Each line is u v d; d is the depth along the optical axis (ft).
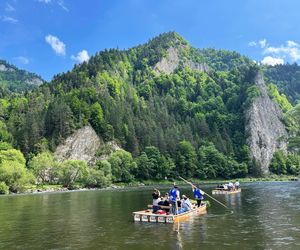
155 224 106.73
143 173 531.09
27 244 81.51
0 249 76.84
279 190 261.85
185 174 570.87
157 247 75.05
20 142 519.60
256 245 75.46
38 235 92.63
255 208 142.31
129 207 159.84
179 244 77.51
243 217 117.50
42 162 439.22
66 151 549.54
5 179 346.13
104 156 572.92
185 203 126.82
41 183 436.35
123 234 90.94
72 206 172.35
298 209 135.44
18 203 199.72
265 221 107.55
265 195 211.61
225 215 123.44
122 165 522.06
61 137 559.38
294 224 100.78
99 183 450.71
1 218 129.29
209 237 84.79
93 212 142.82
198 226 101.09
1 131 531.91
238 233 89.10
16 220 123.03
